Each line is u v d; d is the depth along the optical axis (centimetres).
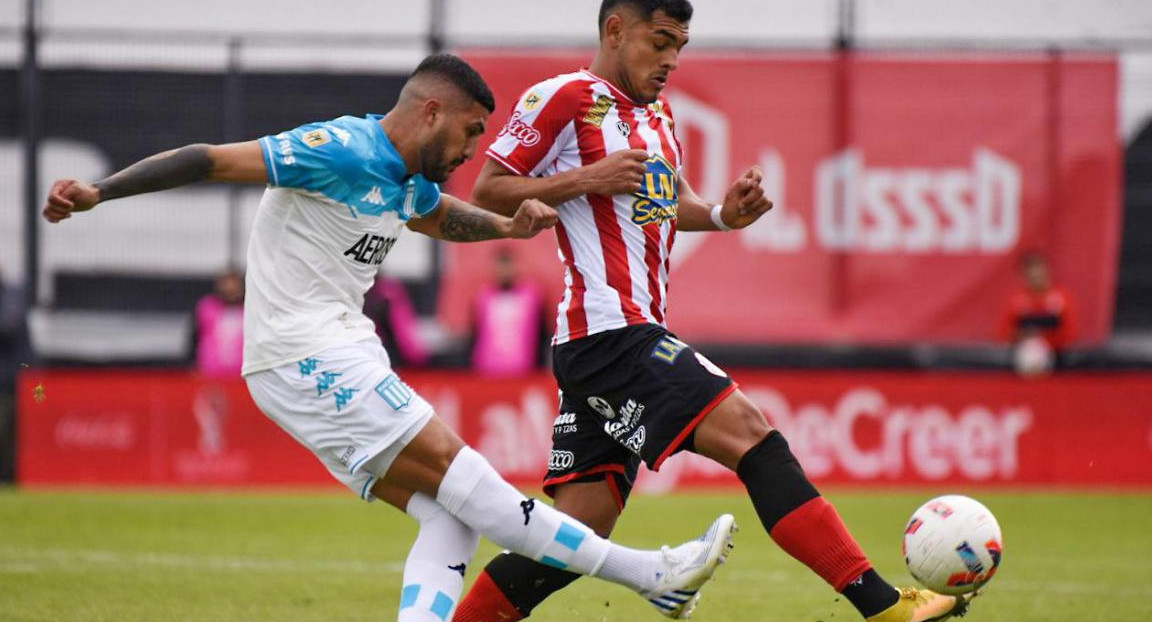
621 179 1786
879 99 4731
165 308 4919
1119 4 5116
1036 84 4719
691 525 3756
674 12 1850
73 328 4891
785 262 4738
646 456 1781
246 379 1698
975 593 1789
